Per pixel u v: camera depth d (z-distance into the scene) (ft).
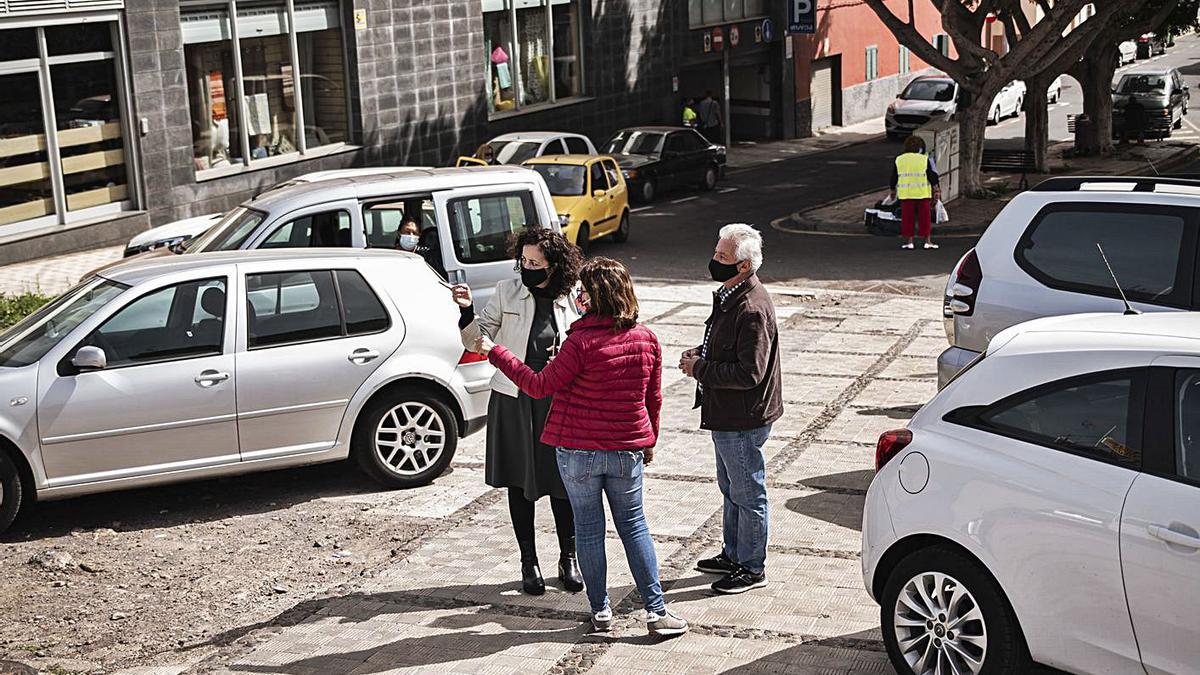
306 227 36.11
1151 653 16.02
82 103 68.90
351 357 29.53
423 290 30.81
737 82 134.82
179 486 31.30
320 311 29.60
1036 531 16.85
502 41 98.99
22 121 65.92
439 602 23.56
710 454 32.50
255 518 28.81
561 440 21.03
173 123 72.84
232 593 24.45
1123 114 116.88
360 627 22.54
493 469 23.12
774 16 129.49
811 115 138.72
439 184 37.32
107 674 21.02
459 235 37.19
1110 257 25.86
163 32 71.61
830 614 22.20
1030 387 17.75
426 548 26.50
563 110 103.76
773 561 24.77
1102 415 16.98
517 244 22.93
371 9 85.10
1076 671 16.72
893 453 18.83
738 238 21.56
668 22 113.91
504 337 23.04
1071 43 80.79
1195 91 168.35
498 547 26.43
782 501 28.37
